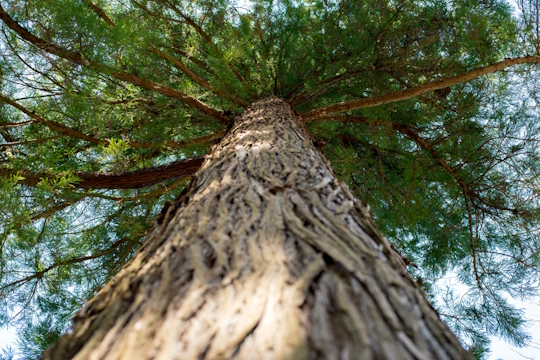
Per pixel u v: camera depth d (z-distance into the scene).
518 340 3.86
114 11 4.35
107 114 3.53
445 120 4.41
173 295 0.82
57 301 3.82
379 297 0.79
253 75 4.66
